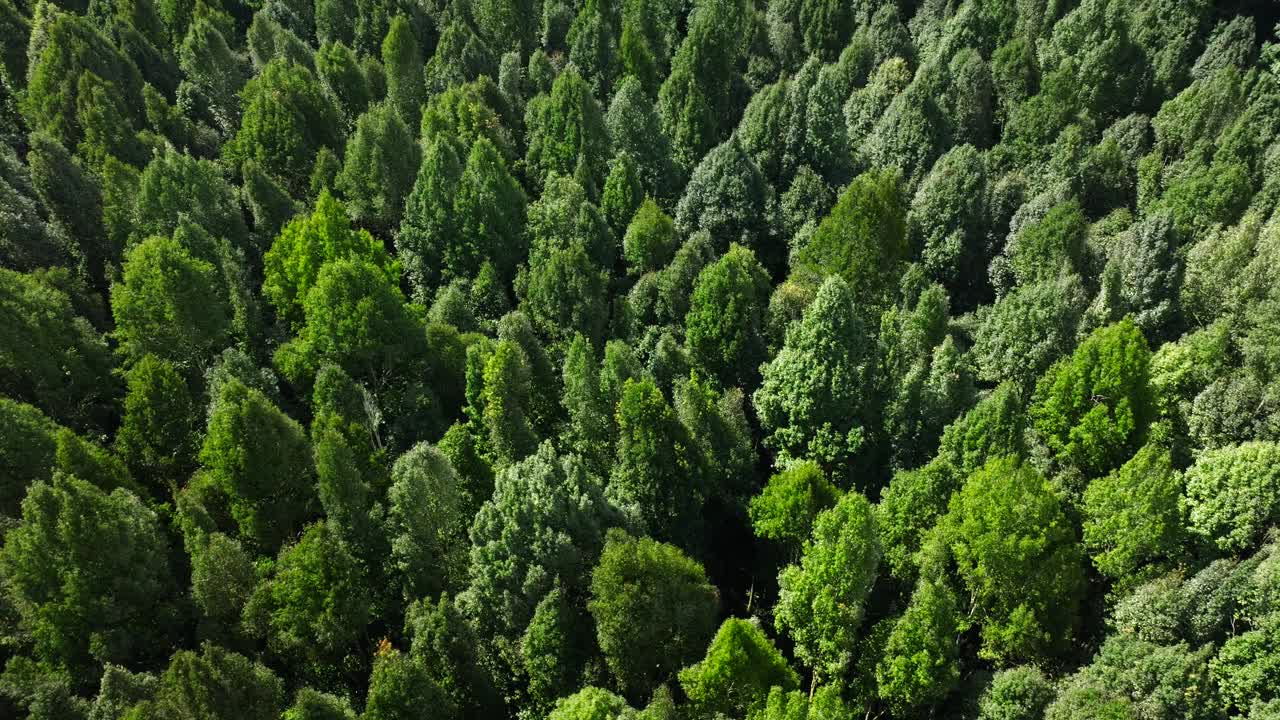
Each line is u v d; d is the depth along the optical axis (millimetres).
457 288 101875
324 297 83750
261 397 72500
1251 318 89312
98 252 110750
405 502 63531
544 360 86688
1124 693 53688
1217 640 59594
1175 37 146625
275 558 71938
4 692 53938
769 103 129500
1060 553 61156
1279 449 66938
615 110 128000
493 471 74125
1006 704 55062
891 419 81812
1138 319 95062
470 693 57875
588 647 61219
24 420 71625
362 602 61531
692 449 72062
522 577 61938
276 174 127188
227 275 94312
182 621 64625
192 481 75000
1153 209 113438
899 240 102812
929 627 55500
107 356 91375
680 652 61031
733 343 93250
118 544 61406
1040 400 82500
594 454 80000
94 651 59812
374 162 117312
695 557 72375
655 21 169750
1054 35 152625
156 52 147375
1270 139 116375
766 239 121250
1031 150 129875
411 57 147000
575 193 115312
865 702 60750
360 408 78750
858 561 57000
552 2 174875
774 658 55531
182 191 106250
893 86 148250
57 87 126312
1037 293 89812
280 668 63625
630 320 100625
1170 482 62125
